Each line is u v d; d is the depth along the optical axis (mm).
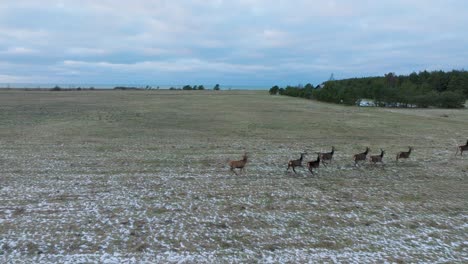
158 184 14344
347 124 35688
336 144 24703
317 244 9320
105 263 8102
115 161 18172
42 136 24984
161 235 9641
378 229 10336
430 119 43875
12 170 15922
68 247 8828
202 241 9359
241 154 20625
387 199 13039
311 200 12766
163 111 44406
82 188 13578
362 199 12992
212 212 11406
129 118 36375
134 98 70125
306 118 40344
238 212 11445
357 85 85625
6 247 8727
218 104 58531
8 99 60156
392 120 40656
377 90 73250
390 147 23953
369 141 26250
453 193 13898
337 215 11359
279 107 55625
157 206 11820
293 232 10023
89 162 17828
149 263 8164
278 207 11984
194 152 20953
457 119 45719
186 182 14742
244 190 13805
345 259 8547
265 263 8297
